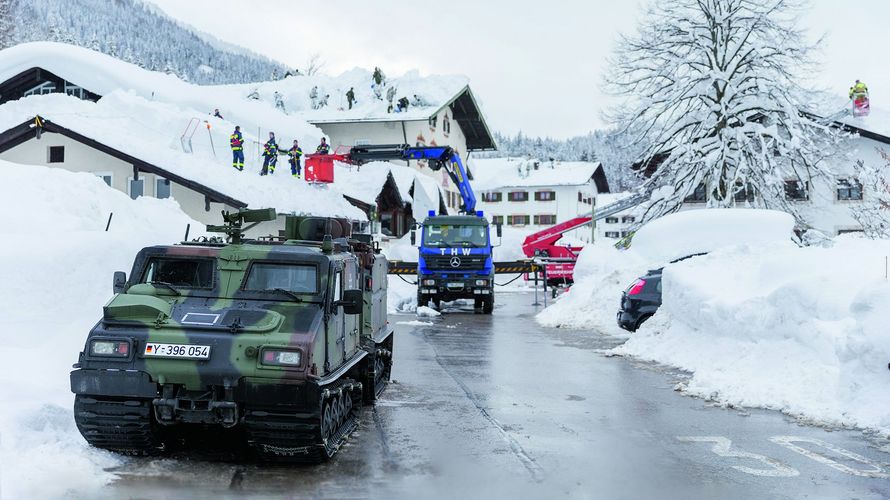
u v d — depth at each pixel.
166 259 7.96
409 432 8.76
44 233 13.58
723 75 38.00
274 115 52.19
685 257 21.58
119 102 36.88
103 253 12.70
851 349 9.59
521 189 98.12
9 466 6.39
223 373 6.78
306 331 7.08
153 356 6.86
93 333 7.06
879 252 12.77
